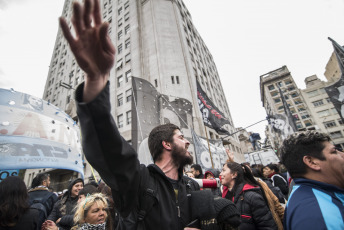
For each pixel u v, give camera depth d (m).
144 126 7.75
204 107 10.41
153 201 1.02
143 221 0.99
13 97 4.07
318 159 1.24
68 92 27.95
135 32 24.80
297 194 1.20
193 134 10.03
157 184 1.13
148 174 1.15
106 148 0.78
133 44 24.11
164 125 1.47
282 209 2.62
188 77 21.98
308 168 1.28
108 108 0.78
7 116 3.83
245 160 31.53
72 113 22.41
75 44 0.70
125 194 0.91
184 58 23.62
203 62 33.09
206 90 28.11
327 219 0.94
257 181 2.72
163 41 23.39
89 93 0.76
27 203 1.97
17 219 1.83
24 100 4.23
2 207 1.77
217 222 1.18
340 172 1.18
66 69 31.56
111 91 22.80
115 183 0.86
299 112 47.12
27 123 4.05
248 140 66.19
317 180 1.21
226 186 2.68
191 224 1.08
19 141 3.79
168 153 1.35
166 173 1.28
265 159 26.19
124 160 0.86
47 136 4.32
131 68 22.44
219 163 11.06
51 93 32.62
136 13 26.25
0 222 1.75
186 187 1.37
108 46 0.74
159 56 21.95
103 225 2.16
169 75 20.91
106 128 0.77
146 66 22.16
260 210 2.14
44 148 4.14
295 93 49.22
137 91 8.48
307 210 1.02
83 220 2.15
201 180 1.62
